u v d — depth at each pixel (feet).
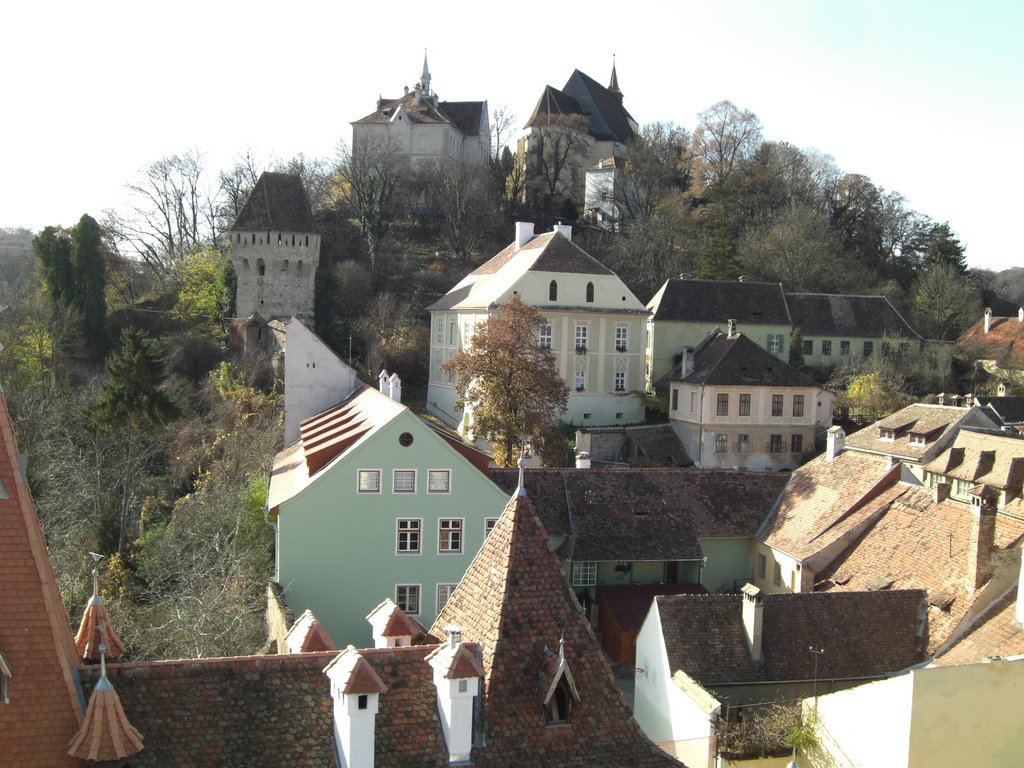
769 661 96.99
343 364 189.98
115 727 44.65
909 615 102.47
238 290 307.17
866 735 76.95
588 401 258.78
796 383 234.79
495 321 190.19
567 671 53.83
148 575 153.17
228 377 256.73
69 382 247.91
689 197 431.02
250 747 48.08
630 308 261.44
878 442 174.91
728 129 442.91
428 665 53.42
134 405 186.19
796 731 83.35
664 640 96.94
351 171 393.50
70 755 44.50
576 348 256.32
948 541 113.29
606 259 375.04
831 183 442.91
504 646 54.70
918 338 301.02
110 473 196.75
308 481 126.31
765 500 150.41
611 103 487.61
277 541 124.06
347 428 145.28
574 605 57.82
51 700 46.16
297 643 58.08
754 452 234.17
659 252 373.61
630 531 141.59
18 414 195.31
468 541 128.26
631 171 426.51
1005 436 145.89
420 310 331.98
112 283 329.72
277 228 305.12
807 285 359.87
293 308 309.22
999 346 304.09
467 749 50.78
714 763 82.69
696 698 86.79
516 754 51.96
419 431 125.80
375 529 125.70
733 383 231.09
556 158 427.74
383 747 49.75
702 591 140.15
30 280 316.60
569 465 225.76
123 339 191.21
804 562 127.13
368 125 412.77
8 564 47.62
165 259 373.81
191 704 48.70
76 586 143.95
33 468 183.32
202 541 150.30
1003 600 97.81
